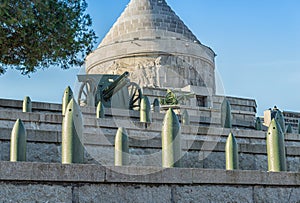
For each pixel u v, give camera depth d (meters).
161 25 35.91
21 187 6.76
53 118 13.59
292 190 8.46
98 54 26.27
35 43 13.86
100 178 7.14
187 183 7.68
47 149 11.19
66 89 15.35
